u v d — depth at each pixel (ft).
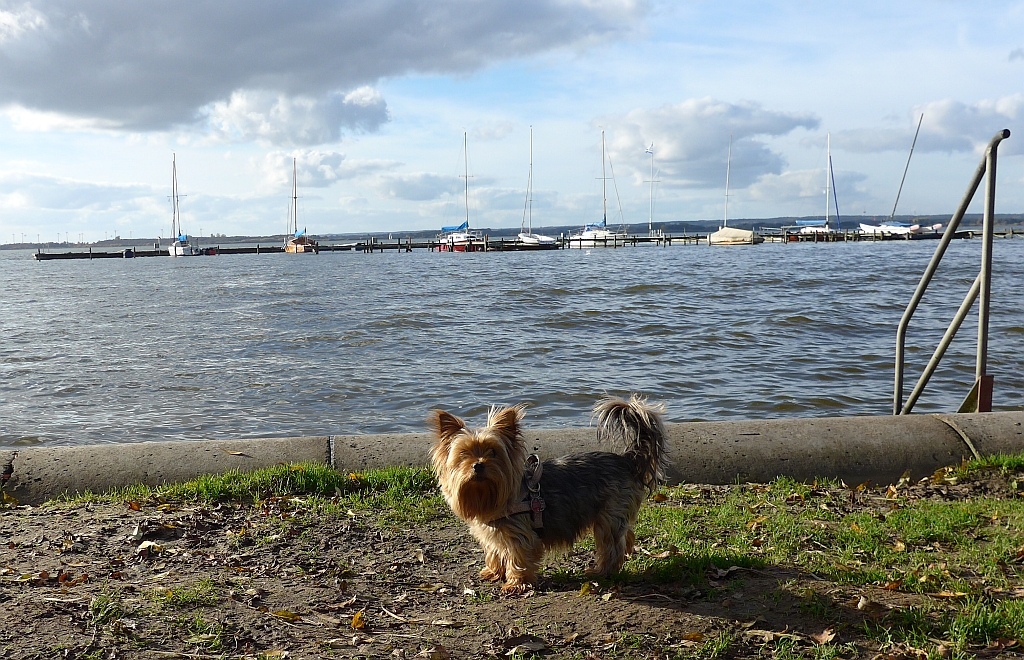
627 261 75.56
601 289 40.68
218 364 21.26
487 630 6.09
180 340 25.88
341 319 30.71
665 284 42.37
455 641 5.97
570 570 7.11
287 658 5.69
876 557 7.07
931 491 8.71
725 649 5.74
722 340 23.77
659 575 6.79
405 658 5.72
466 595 6.67
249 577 6.86
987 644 5.71
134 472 8.93
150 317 33.58
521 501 6.59
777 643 5.80
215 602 6.36
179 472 8.98
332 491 8.71
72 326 30.71
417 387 17.95
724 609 6.25
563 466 6.88
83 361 22.03
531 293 39.60
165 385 18.53
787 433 9.58
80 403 16.81
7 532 7.58
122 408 16.34
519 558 6.62
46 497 8.61
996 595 6.36
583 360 21.04
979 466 9.07
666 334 25.13
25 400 17.13
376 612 6.39
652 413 7.14
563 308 32.76
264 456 9.28
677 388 17.48
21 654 5.59
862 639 5.80
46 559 7.04
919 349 21.42
